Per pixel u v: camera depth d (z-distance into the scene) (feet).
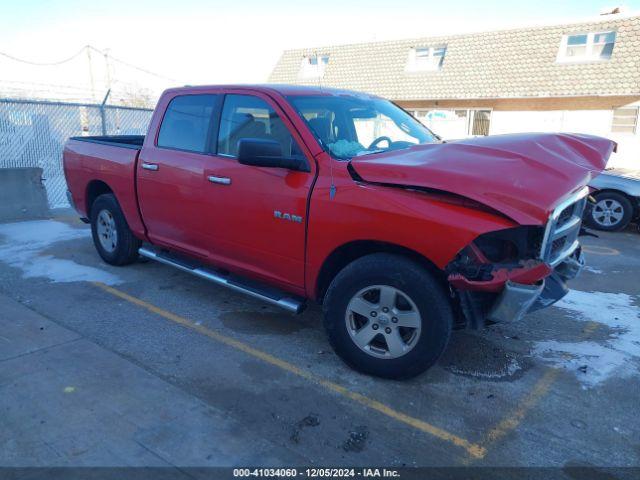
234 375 12.46
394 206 11.30
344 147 13.48
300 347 14.06
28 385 11.35
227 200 14.43
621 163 60.59
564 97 62.59
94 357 12.76
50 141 34.81
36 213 29.45
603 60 62.54
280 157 12.73
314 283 13.14
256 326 15.30
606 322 16.63
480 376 12.89
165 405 10.86
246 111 14.58
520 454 10.02
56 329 14.33
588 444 10.40
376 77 77.87
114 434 9.84
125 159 17.99
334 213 12.16
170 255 17.90
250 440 9.92
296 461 9.46
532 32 68.08
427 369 11.87
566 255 12.76
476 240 10.87
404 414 11.16
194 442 9.75
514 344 14.78
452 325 11.98
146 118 40.34
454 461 9.75
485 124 70.13
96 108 37.17
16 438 9.60
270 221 13.47
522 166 11.30
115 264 20.11
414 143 15.24
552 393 12.24
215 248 15.39
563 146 13.03
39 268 19.86
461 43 72.84
